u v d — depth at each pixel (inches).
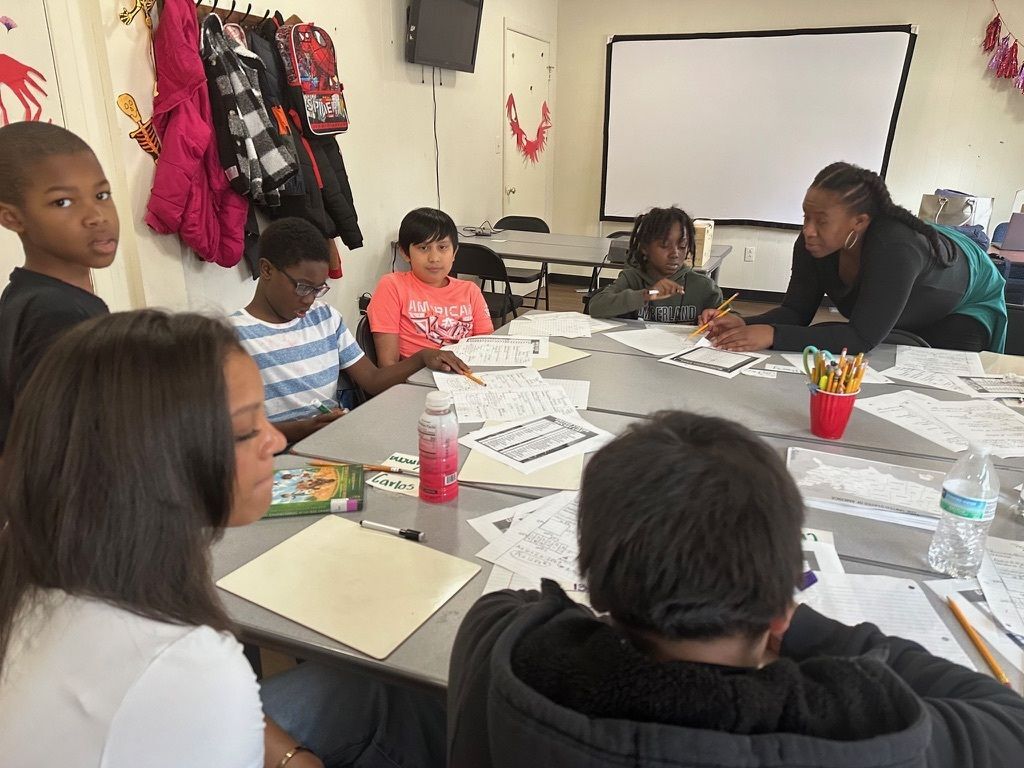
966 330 90.0
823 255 83.5
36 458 22.5
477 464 54.4
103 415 22.2
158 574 23.5
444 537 44.5
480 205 209.5
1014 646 35.2
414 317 96.1
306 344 78.0
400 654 34.4
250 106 110.6
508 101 214.8
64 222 53.3
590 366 78.7
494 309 152.5
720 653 21.1
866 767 18.1
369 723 41.3
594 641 21.4
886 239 78.2
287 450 58.1
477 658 25.0
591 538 21.5
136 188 103.9
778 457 22.4
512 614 26.9
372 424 62.3
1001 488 51.7
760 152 225.5
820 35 209.8
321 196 131.3
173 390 22.7
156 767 23.2
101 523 22.5
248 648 49.8
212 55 105.3
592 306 103.7
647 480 20.7
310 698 41.5
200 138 104.7
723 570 19.7
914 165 216.1
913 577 40.9
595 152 248.1
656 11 227.1
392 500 48.9
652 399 68.7
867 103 211.2
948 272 84.5
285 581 39.6
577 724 19.0
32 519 22.8
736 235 237.3
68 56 93.6
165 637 23.6
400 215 173.0
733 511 20.0
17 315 51.5
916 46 205.8
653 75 229.8
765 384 73.3
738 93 222.4
